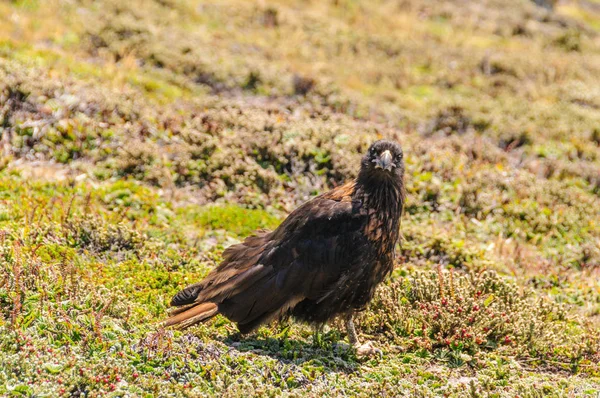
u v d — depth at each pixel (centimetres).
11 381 748
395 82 2289
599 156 1811
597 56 2948
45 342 817
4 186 1236
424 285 1026
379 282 927
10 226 1089
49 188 1267
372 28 2847
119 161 1391
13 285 902
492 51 2738
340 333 977
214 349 866
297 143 1491
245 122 1567
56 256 1035
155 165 1406
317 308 905
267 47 2362
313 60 2378
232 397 780
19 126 1424
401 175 933
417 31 2928
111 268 1033
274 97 1981
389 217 913
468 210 1445
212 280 905
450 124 1950
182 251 1131
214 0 2730
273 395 797
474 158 1738
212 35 2361
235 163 1415
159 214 1251
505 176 1603
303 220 898
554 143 1875
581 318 1079
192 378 809
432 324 961
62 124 1447
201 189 1384
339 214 894
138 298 975
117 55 2003
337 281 886
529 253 1330
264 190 1402
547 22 3512
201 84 1992
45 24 2081
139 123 1536
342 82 2186
